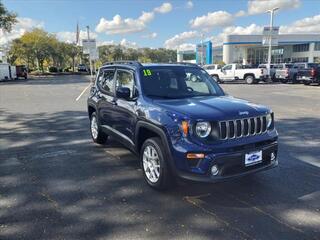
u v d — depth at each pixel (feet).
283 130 27.17
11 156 19.97
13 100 51.88
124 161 18.84
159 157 13.70
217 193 14.14
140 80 16.05
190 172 12.41
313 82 81.82
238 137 12.85
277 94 58.13
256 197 13.71
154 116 13.78
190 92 16.60
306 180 15.62
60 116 35.19
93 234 10.89
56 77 153.99
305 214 12.20
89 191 14.51
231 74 93.56
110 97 18.65
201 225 11.45
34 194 14.17
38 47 191.01
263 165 13.62
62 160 19.07
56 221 11.76
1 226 11.41
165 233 10.94
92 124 23.07
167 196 13.89
